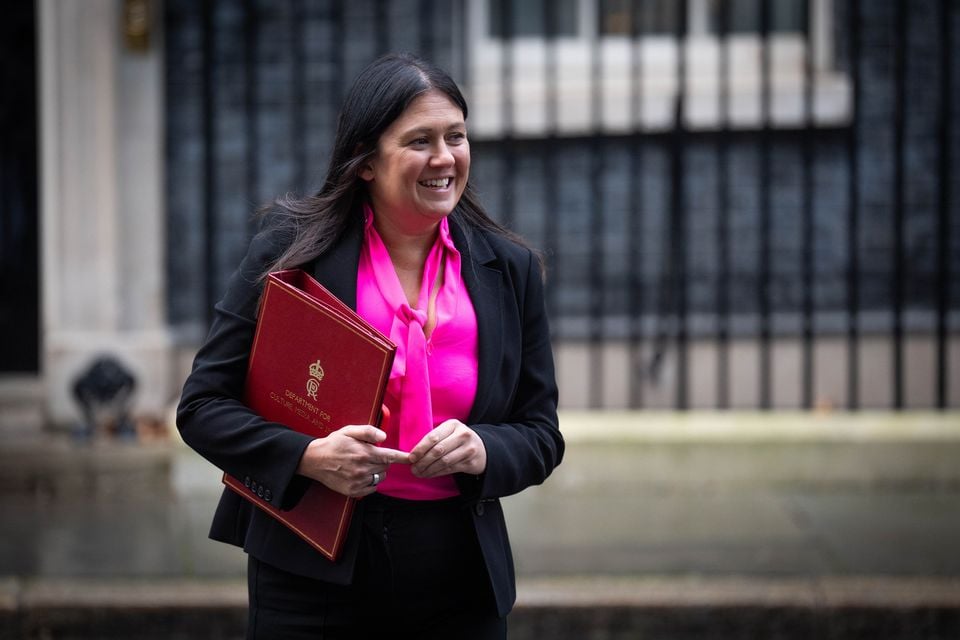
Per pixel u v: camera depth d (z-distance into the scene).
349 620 2.88
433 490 2.89
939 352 7.09
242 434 2.77
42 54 7.36
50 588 5.27
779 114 7.46
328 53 7.52
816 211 7.52
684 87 7.17
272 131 7.58
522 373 3.09
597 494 6.68
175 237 7.60
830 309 7.55
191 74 7.52
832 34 7.53
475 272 2.99
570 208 7.56
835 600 5.18
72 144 7.34
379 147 2.83
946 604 5.17
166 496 6.59
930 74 7.44
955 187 7.49
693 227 7.52
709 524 6.17
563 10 7.65
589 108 7.49
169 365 7.51
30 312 7.92
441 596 2.93
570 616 5.18
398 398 2.86
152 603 5.16
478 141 7.58
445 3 7.49
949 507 6.45
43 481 6.77
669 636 5.19
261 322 2.82
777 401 7.51
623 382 7.55
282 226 2.95
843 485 6.82
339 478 2.68
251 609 2.95
